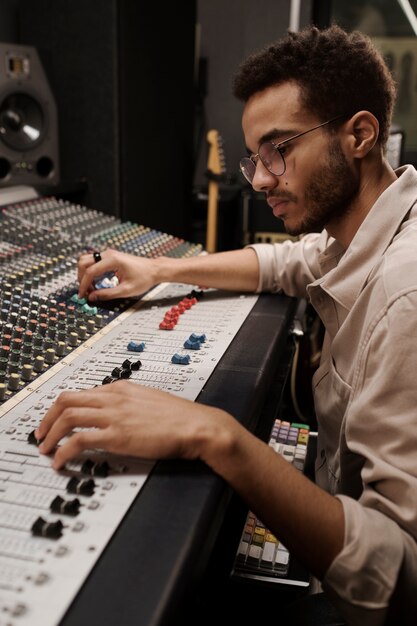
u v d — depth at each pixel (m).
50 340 1.15
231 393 1.03
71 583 0.60
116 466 0.80
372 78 1.06
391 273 0.88
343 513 0.79
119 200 2.36
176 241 2.12
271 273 1.65
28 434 0.87
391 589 0.75
